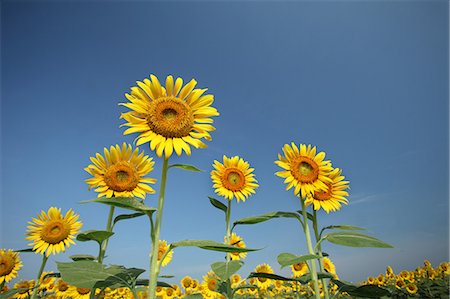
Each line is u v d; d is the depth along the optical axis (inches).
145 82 26.1
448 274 90.0
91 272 23.3
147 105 25.2
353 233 28.7
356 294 30.9
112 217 31.0
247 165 52.9
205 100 26.7
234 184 49.7
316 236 33.3
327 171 35.7
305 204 33.6
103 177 32.6
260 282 67.1
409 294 79.4
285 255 27.7
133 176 32.5
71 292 45.8
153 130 24.4
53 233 41.0
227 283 37.5
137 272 24.9
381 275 93.4
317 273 32.4
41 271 39.6
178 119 24.5
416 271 98.7
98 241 27.9
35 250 40.1
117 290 58.9
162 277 33.6
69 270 23.0
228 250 20.5
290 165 35.4
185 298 27.6
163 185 22.6
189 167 23.0
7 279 46.7
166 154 23.1
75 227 42.6
